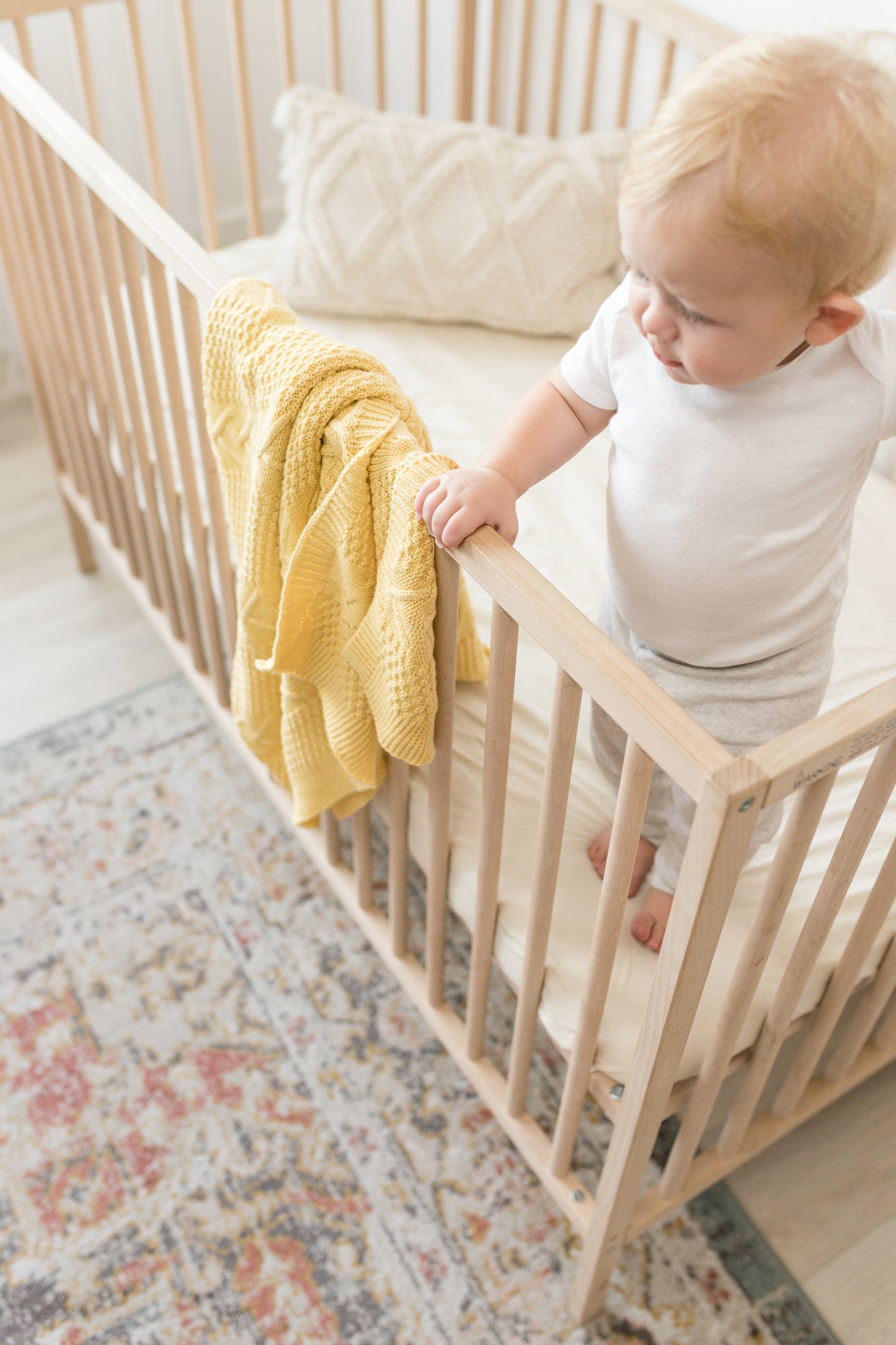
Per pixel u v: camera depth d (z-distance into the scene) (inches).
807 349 28.6
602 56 67.5
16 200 54.3
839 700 46.9
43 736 68.3
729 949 39.0
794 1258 48.8
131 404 52.2
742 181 23.4
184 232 40.6
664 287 25.9
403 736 35.3
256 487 37.5
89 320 53.1
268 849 63.0
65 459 69.7
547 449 33.7
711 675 36.1
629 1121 35.9
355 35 89.2
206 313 38.5
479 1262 48.8
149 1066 54.5
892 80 23.8
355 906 54.1
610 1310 47.5
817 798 26.4
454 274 63.4
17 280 61.4
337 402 34.1
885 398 29.2
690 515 31.4
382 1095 53.7
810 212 23.5
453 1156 51.8
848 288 25.8
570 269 63.1
